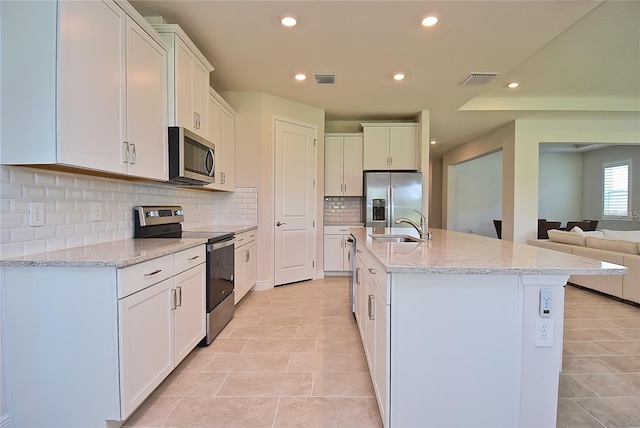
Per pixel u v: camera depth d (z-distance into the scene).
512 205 5.60
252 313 3.39
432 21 2.56
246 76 3.67
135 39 2.05
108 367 1.53
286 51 3.07
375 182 4.95
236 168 4.22
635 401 1.91
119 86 1.90
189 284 2.27
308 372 2.20
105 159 1.78
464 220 9.43
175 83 2.47
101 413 1.54
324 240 5.14
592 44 3.21
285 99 4.45
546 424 1.48
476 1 2.31
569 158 9.26
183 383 2.07
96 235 2.14
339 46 2.97
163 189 3.00
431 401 1.48
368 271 2.14
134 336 1.63
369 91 4.14
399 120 5.47
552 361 1.47
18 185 1.60
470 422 1.48
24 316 1.54
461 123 5.73
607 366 2.32
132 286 1.61
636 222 7.68
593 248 4.12
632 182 7.78
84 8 1.62
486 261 1.52
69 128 1.53
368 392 1.97
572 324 3.13
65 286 1.53
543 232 7.44
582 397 1.95
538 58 3.54
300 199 4.68
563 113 5.09
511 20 2.54
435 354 1.48
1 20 1.49
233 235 3.18
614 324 3.12
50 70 1.47
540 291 1.46
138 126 2.09
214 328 2.71
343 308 3.55
